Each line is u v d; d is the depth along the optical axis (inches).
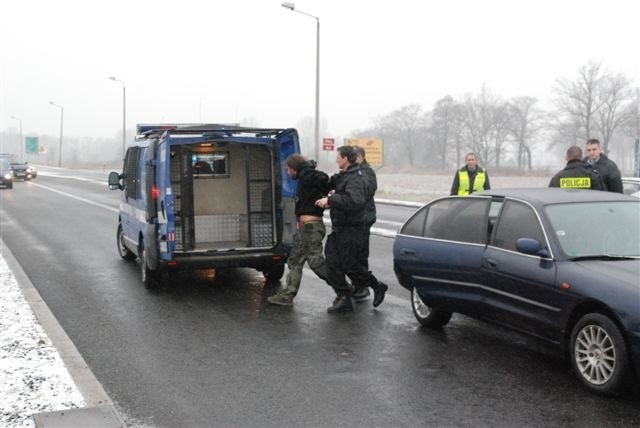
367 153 1461.6
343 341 271.1
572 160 339.0
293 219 367.9
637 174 924.6
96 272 434.9
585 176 333.7
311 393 212.4
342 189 310.0
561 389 213.5
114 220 781.3
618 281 202.4
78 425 182.2
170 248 347.3
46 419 185.8
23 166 1988.2
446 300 270.1
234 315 317.7
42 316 311.7
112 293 369.1
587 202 243.0
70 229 689.0
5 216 843.4
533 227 235.1
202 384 221.3
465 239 262.4
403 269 292.7
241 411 197.8
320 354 253.9
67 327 295.9
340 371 233.6
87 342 272.1
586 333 211.3
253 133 365.7
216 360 247.3
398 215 862.5
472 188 430.9
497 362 242.1
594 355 208.8
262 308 331.6
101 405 198.1
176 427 186.4
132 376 229.6
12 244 575.5
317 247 329.4
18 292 354.6
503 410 196.5
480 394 209.8
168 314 320.2
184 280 407.5
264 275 408.5
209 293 368.8
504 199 254.2
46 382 214.4
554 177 343.9
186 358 250.1
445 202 282.2
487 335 278.5
